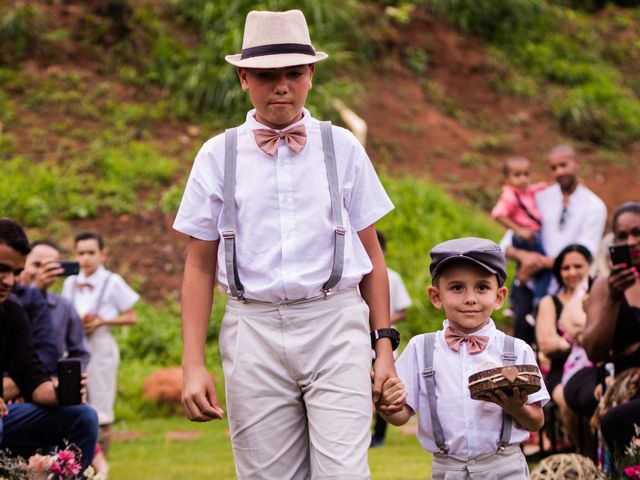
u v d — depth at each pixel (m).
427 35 18.58
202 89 15.92
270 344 4.00
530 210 9.84
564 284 8.00
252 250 4.00
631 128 18.16
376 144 16.16
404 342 12.36
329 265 4.01
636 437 5.26
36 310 6.64
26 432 5.76
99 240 8.94
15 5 16.80
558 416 7.98
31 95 15.57
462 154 16.53
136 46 16.61
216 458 8.66
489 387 3.97
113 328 12.11
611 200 16.33
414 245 13.73
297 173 4.03
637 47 20.77
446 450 4.27
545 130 17.70
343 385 3.96
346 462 3.85
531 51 19.11
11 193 13.56
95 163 14.63
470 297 4.28
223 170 4.07
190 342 4.06
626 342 5.92
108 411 8.55
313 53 4.13
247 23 4.17
